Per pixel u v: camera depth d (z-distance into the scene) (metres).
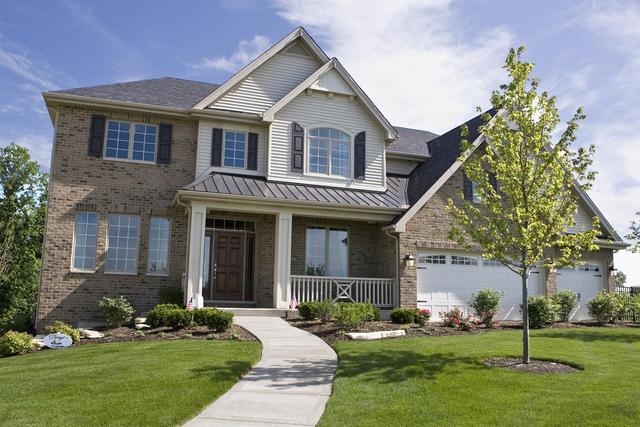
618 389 7.90
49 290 16.61
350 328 13.63
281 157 19.03
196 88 21.08
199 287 15.79
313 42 20.62
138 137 18.39
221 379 8.38
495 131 11.00
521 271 10.55
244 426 6.47
